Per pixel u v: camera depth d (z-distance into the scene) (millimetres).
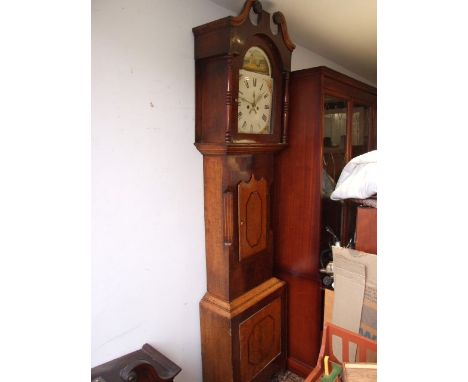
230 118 1312
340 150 1740
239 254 1490
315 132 1575
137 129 1241
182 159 1411
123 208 1229
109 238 1200
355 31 1859
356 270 1266
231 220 1426
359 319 1264
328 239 1678
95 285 1180
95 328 1193
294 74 1619
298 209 1669
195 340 1542
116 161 1191
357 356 1136
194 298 1521
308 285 1674
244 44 1318
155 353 1297
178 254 1436
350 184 1338
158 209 1342
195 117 1432
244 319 1489
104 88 1135
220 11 1509
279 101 1580
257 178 1556
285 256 1748
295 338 1765
